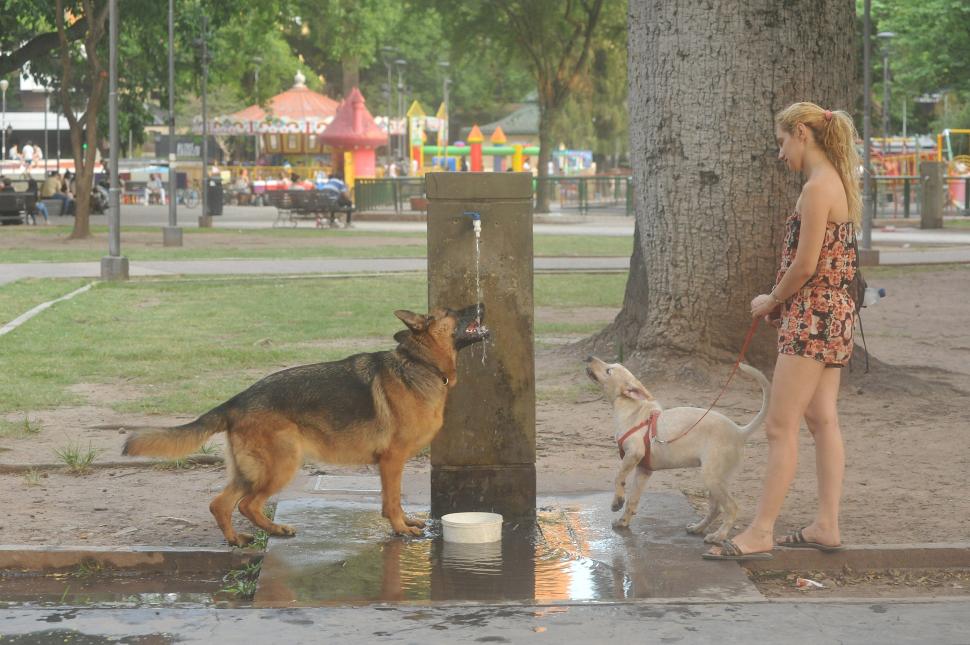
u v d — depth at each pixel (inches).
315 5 2861.7
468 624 197.5
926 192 1619.1
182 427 248.5
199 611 205.2
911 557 243.8
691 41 439.2
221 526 250.8
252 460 249.0
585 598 214.4
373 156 2389.3
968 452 351.6
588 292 837.2
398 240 1370.6
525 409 275.3
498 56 2217.0
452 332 258.7
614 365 269.7
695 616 201.9
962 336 625.0
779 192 442.3
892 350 574.2
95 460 333.1
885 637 191.5
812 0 435.5
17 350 534.9
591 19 2034.9
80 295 769.6
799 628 195.9
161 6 1398.9
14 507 285.0
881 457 345.1
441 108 3147.1
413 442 256.7
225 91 3142.2
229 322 649.6
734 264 444.1
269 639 190.2
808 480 319.0
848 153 234.2
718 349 450.0
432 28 3442.4
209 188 1859.0
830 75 441.7
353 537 256.4
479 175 270.4
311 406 251.0
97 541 256.8
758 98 436.8
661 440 255.3
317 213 1637.6
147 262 1032.2
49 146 3358.8
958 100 2684.5
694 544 251.9
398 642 188.9
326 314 688.4
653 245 456.8
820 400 241.8
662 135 449.1
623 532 261.9
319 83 3356.3
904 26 2027.6
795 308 237.6
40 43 1445.6
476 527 251.9
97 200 1993.1
